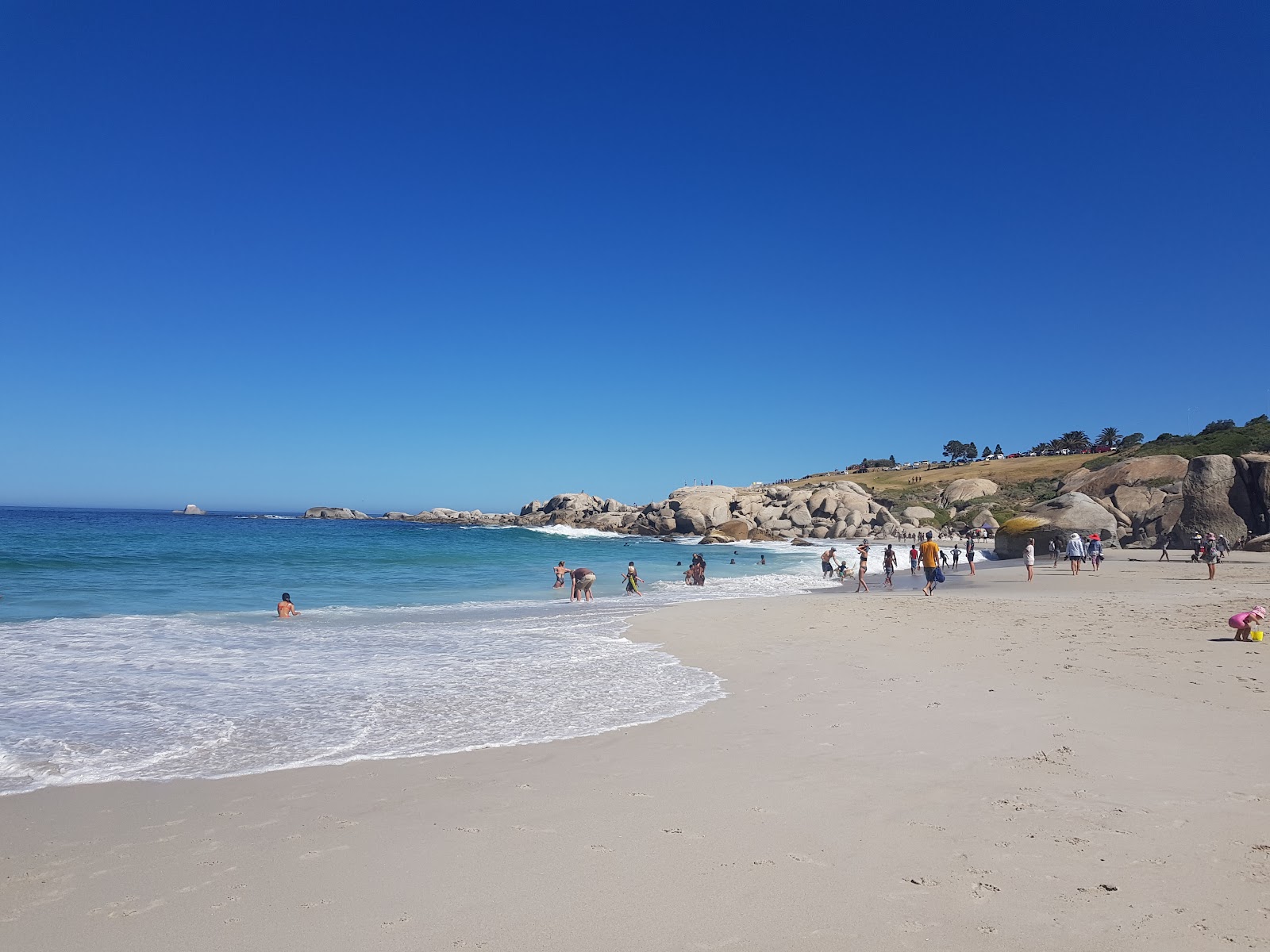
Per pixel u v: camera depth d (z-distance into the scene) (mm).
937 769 6703
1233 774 6367
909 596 24344
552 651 14109
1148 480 63562
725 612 19812
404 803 6266
